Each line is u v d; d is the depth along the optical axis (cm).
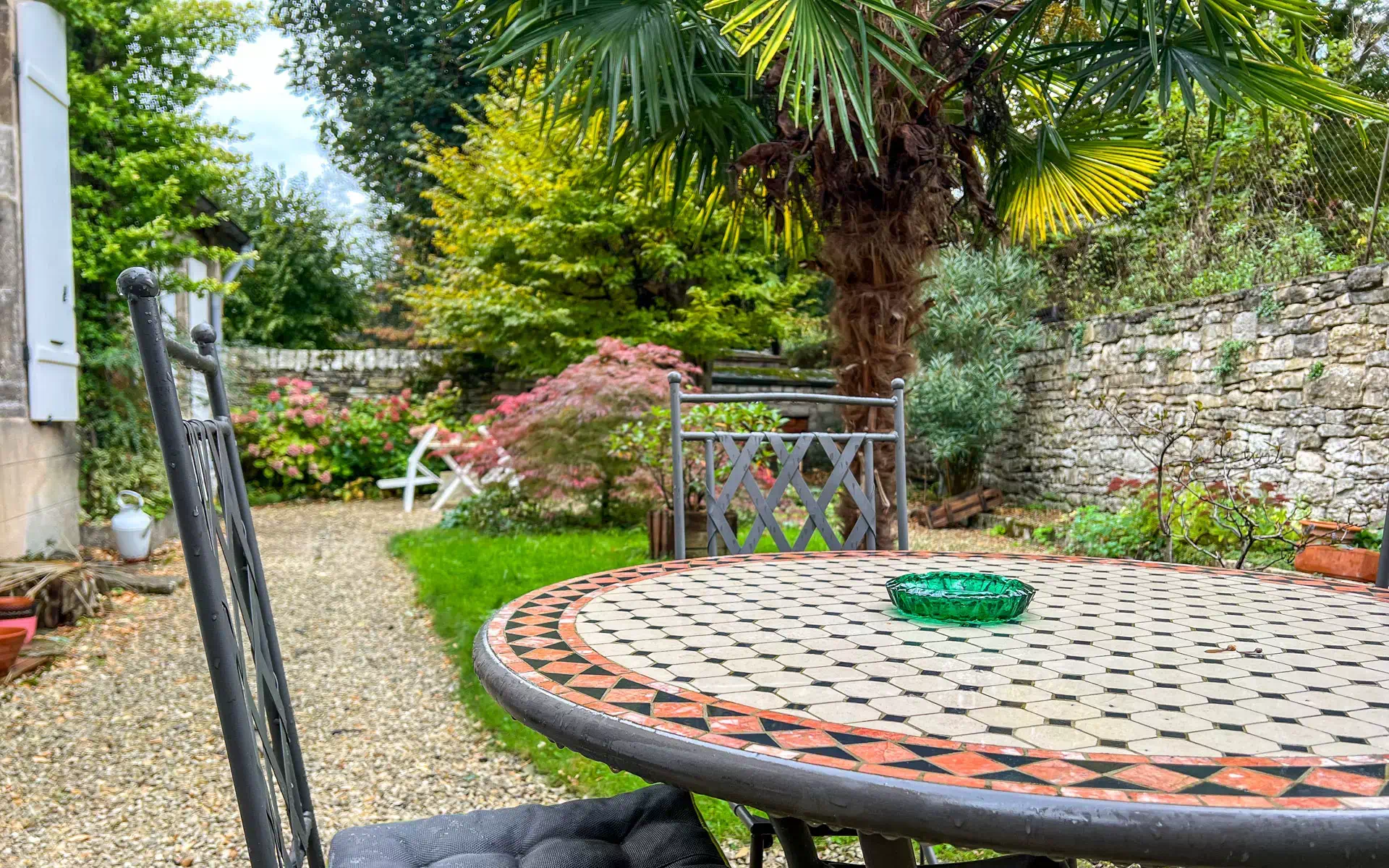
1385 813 57
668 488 598
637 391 672
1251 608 127
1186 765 65
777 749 69
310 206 1633
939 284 810
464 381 1109
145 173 630
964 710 78
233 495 118
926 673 91
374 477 1043
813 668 93
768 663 95
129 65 621
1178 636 108
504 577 507
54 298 518
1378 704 80
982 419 802
